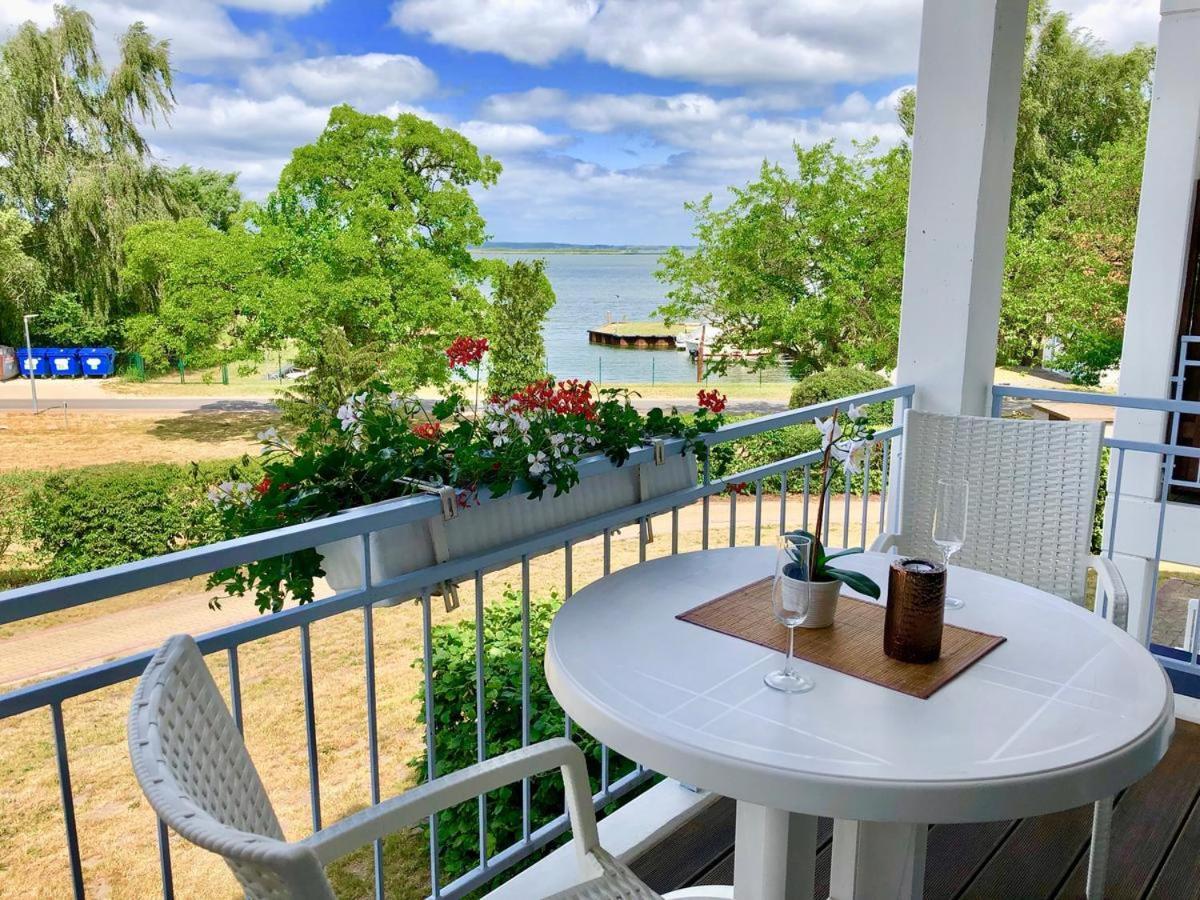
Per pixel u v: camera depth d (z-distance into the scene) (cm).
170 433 2330
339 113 2050
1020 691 115
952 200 278
